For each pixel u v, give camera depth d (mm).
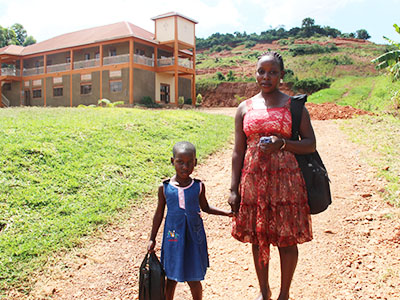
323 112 15852
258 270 3070
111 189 6008
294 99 2949
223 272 4031
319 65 54875
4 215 4715
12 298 3465
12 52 35906
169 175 7203
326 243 4477
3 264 3855
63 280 3818
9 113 10969
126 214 5379
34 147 6844
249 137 3041
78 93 31438
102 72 29750
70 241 4469
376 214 5113
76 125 9039
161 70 30266
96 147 7789
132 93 28203
